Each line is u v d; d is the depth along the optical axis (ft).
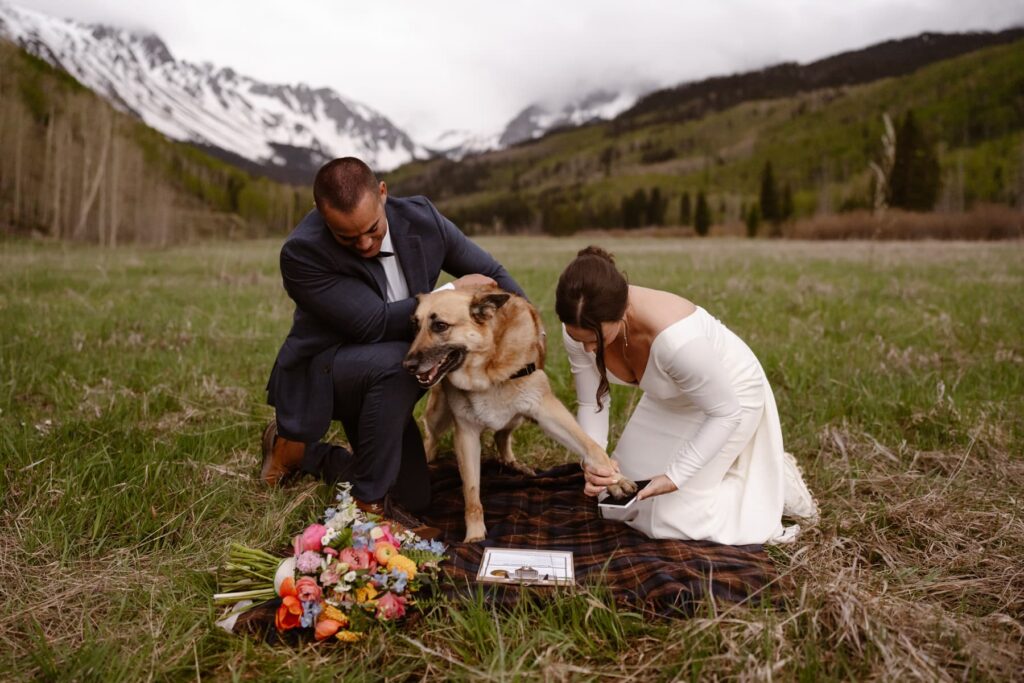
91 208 127.24
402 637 8.10
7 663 7.66
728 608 8.26
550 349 21.76
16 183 119.44
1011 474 12.00
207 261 61.77
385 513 11.21
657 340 9.91
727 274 46.06
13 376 16.89
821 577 8.83
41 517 10.50
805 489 11.30
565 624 8.32
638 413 11.66
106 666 7.64
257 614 8.59
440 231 12.68
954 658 7.47
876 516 10.73
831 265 52.95
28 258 52.60
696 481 10.62
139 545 10.30
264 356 21.16
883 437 14.24
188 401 16.61
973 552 9.61
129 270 50.96
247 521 11.09
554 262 61.57
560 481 13.35
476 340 11.31
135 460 12.50
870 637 7.44
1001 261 52.21
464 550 10.48
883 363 18.84
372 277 11.53
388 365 11.16
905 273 43.65
